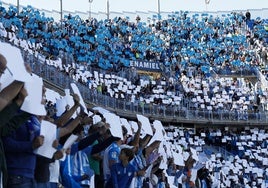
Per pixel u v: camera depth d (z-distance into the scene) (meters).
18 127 8.30
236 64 61.19
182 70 56.97
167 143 16.97
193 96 52.81
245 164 48.16
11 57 7.21
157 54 58.91
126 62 53.97
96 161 12.03
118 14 67.44
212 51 63.53
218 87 54.62
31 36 42.59
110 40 57.53
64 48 46.09
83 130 11.34
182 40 63.91
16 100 7.46
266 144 52.09
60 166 10.69
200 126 51.34
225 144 52.03
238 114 51.66
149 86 50.19
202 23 68.50
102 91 43.28
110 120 11.89
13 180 8.11
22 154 8.20
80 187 10.66
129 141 14.20
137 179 13.30
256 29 68.44
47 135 8.41
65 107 10.97
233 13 71.44
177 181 17.41
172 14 69.81
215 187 24.91
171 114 47.38
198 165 20.12
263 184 47.06
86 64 46.41
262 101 55.84
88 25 58.66
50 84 30.03
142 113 44.00
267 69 60.53
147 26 67.12
